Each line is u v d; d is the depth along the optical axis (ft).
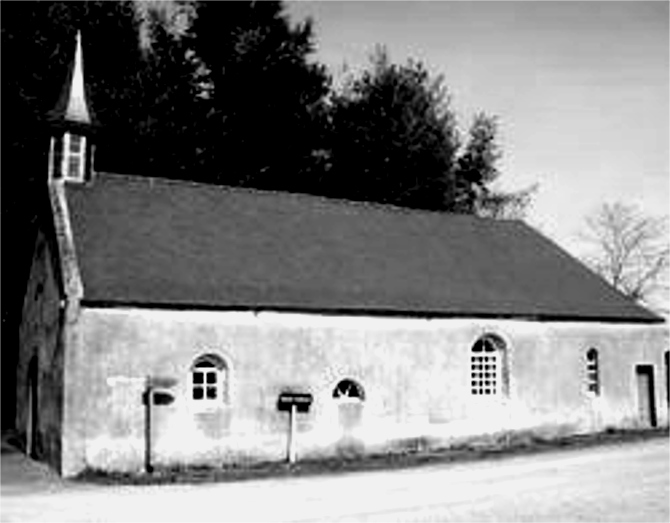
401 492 55.98
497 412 84.58
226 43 127.13
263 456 72.54
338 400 76.64
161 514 49.03
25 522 47.21
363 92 133.90
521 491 55.47
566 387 89.71
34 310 80.79
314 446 74.74
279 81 124.98
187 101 120.88
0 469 69.46
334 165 130.00
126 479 63.77
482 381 85.81
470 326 83.92
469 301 84.84
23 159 103.50
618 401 93.91
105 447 67.05
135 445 67.97
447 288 85.87
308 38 129.90
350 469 68.64
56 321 71.41
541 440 86.48
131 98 111.65
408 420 79.41
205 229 82.43
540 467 66.90
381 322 79.10
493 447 82.07
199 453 70.08
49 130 83.35
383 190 128.26
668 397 98.68
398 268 86.74
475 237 100.32
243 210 88.02
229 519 47.26
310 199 94.48
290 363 74.49
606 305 95.40
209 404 71.56
